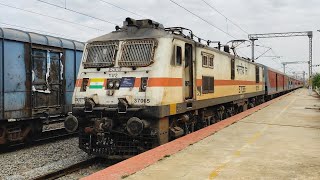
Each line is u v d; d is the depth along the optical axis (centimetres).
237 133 1087
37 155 1059
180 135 1053
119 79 958
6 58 1119
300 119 1503
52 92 1332
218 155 764
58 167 909
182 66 1030
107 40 1037
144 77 928
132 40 996
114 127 937
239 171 629
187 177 590
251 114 1734
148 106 895
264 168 650
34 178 777
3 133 1134
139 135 915
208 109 1390
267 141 944
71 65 1446
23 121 1218
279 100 3119
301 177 590
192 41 1120
